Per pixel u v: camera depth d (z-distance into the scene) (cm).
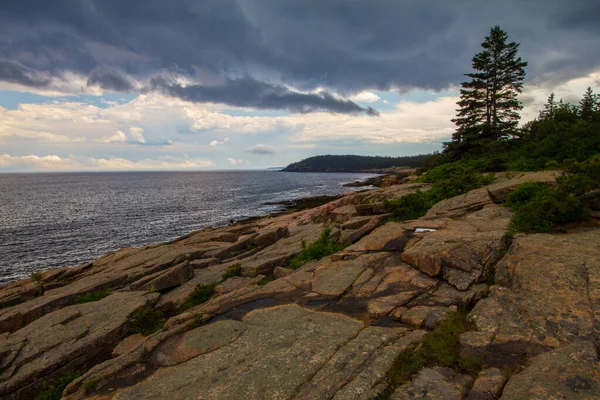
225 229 2719
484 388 430
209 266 1538
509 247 845
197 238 2367
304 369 522
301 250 1448
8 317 1046
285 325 697
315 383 484
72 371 817
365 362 521
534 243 797
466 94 3975
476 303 669
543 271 671
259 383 500
